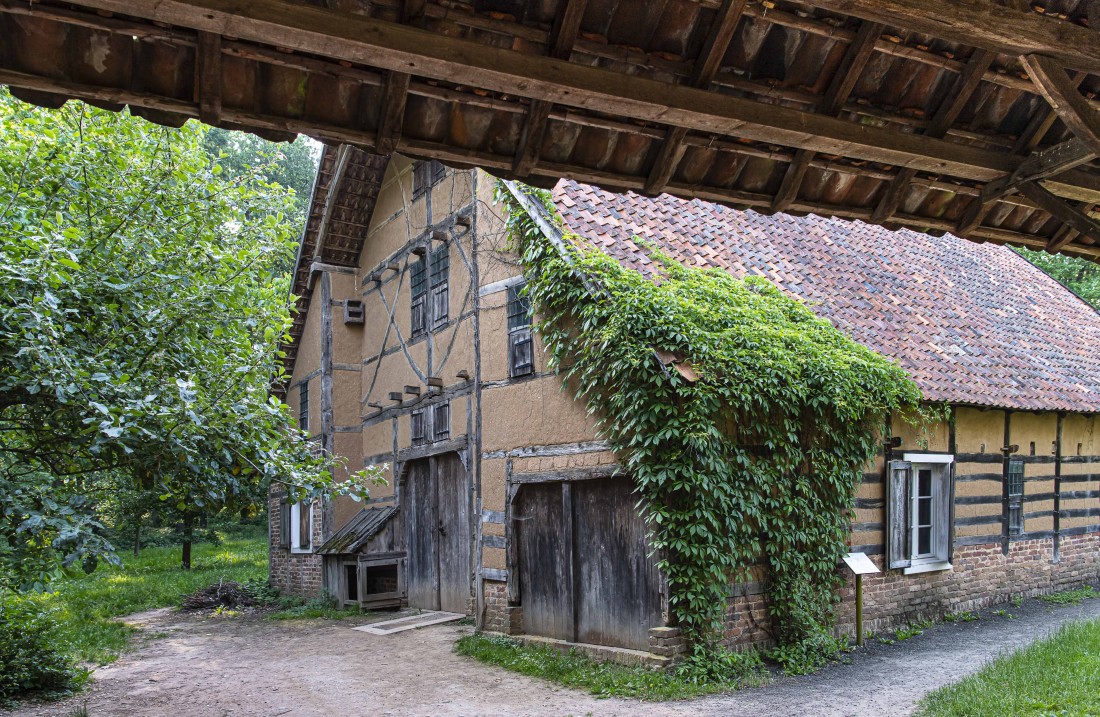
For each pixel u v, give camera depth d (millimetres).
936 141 3791
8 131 7102
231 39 2855
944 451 10523
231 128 3156
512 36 3131
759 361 8164
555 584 9398
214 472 6508
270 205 9188
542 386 9594
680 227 10570
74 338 6480
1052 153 3789
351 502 15180
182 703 7824
